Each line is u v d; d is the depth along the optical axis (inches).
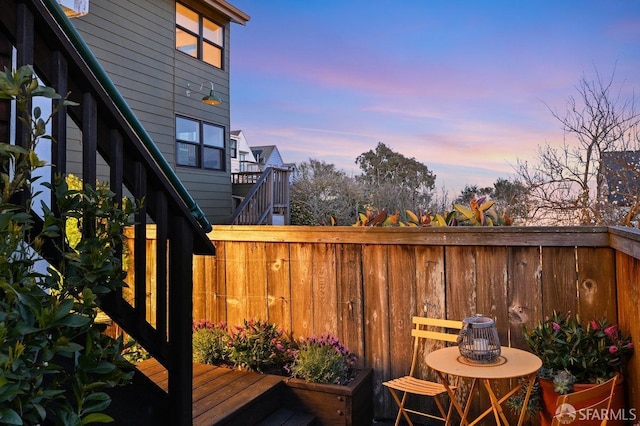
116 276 54.5
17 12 50.8
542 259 114.2
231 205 414.0
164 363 72.6
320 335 136.3
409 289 127.2
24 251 43.5
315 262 137.6
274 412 114.3
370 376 127.9
